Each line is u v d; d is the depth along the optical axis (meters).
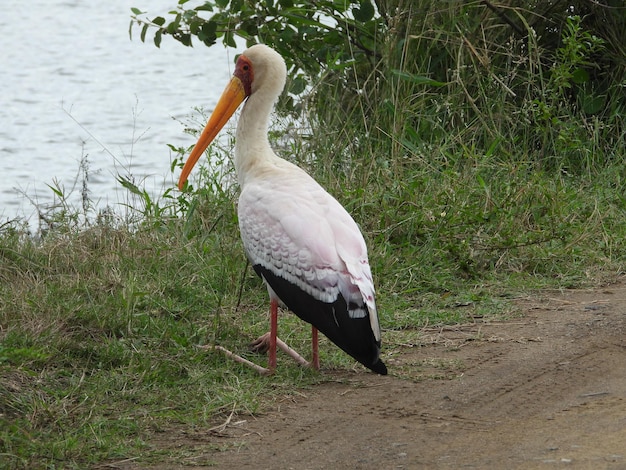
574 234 12.59
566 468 6.96
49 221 12.81
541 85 15.17
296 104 15.19
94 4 36.84
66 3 37.12
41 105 23.66
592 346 9.68
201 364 9.22
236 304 10.88
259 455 7.54
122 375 8.84
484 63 14.58
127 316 9.86
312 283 8.75
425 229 12.28
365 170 13.14
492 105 14.96
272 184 9.39
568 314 10.63
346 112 15.41
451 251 11.92
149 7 36.09
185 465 7.38
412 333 10.18
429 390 8.76
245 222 9.32
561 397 8.49
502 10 15.64
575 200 13.44
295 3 15.41
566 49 14.52
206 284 11.20
